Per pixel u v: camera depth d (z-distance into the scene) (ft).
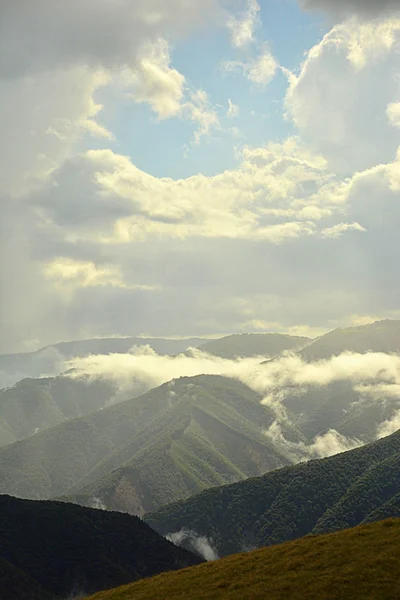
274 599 245.65
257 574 278.05
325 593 242.78
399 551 267.80
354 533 304.50
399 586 239.50
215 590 268.62
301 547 302.66
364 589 241.35
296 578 261.85
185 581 291.99
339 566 265.34
